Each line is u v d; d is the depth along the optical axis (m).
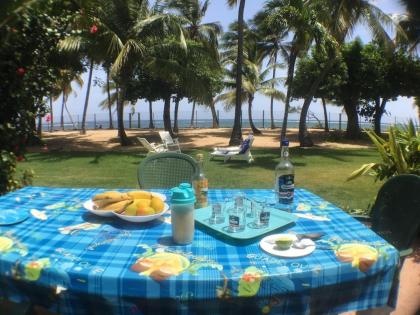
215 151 12.93
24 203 2.58
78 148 16.80
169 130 22.27
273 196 2.92
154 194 2.75
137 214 2.19
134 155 13.80
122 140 18.00
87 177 9.50
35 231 2.04
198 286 1.51
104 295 1.53
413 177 2.65
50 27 4.45
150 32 15.77
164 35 16.19
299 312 1.61
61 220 2.23
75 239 1.94
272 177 9.70
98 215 2.31
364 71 20.31
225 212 2.35
